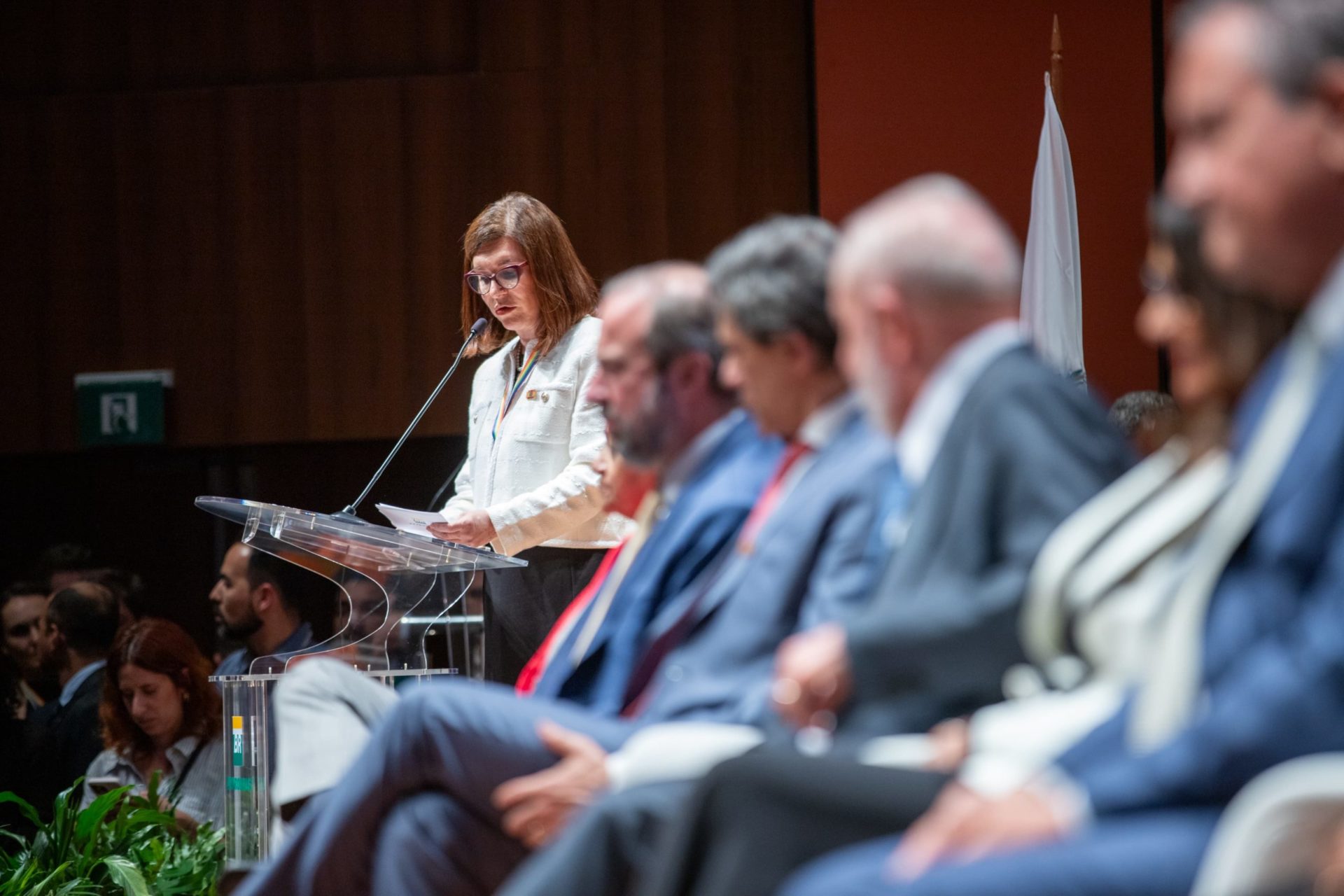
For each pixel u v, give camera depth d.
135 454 21.42
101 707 12.38
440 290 20.67
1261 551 3.61
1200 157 3.69
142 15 21.17
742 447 6.21
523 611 10.53
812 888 3.50
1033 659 4.21
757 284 5.46
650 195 20.20
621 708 5.92
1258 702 3.24
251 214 20.95
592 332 10.73
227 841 8.29
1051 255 15.11
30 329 21.19
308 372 20.84
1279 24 3.54
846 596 4.98
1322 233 3.60
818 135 19.41
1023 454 4.31
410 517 9.60
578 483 10.12
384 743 5.59
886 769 3.91
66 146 21.16
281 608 12.68
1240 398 4.20
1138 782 3.38
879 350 4.63
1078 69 18.94
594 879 4.48
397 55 20.84
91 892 9.81
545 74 20.50
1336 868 3.04
